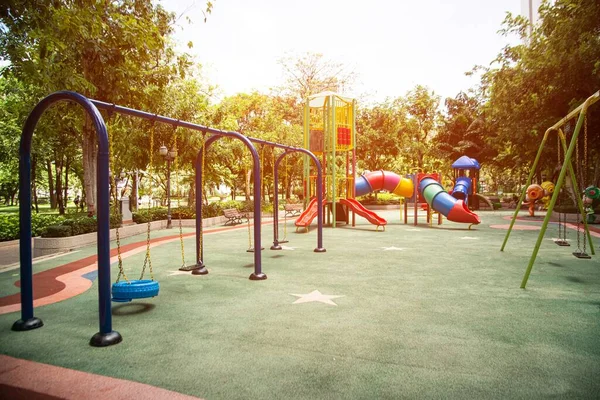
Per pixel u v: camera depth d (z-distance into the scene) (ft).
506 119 74.54
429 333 13.50
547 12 59.62
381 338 13.05
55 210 125.90
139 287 15.71
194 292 19.66
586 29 51.90
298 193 176.86
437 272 24.44
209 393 9.48
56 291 20.65
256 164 22.58
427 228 55.47
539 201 93.04
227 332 13.80
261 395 9.35
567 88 59.47
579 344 12.44
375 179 63.31
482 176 255.29
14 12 25.55
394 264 27.30
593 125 62.13
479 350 11.96
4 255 37.60
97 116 13.43
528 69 66.33
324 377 10.25
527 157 79.71
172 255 32.32
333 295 18.86
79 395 9.46
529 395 9.25
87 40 39.27
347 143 60.29
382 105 118.32
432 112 122.21
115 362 11.41
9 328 14.65
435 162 139.64
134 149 68.08
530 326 14.21
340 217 65.98
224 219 70.49
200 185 24.99
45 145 87.76
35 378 10.39
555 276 23.12
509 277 22.94
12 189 161.17
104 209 13.11
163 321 15.15
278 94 123.34
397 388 9.62
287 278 22.84
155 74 48.44
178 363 11.26
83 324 15.03
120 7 44.88
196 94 73.05
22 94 59.16
